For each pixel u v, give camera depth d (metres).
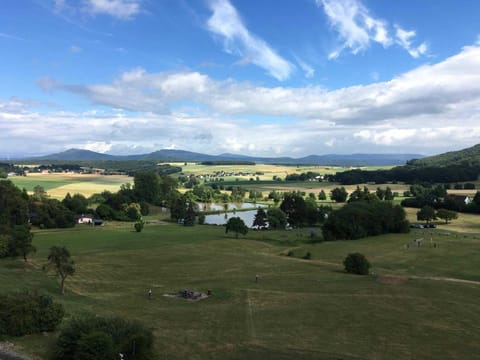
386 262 94.06
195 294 59.34
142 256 92.38
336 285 68.56
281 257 98.56
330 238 127.50
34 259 84.88
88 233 131.62
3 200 140.00
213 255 96.81
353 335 43.91
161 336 40.03
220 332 43.00
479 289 66.81
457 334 45.16
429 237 129.25
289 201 169.12
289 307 54.22
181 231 142.12
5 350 32.47
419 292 63.78
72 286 64.31
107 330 32.56
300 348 39.06
